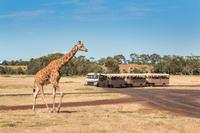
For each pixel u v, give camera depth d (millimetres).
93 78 75625
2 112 25234
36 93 26094
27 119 21453
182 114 26625
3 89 57000
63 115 23547
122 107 30734
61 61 25516
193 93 53062
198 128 18453
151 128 18344
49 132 16766
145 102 36875
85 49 25906
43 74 25562
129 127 18531
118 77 72938
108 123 19953
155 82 78500
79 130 17203
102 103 34594
